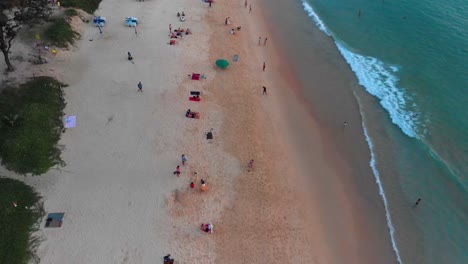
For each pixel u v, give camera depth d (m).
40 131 33.72
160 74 43.44
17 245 26.34
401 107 42.84
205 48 48.81
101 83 41.28
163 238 28.53
